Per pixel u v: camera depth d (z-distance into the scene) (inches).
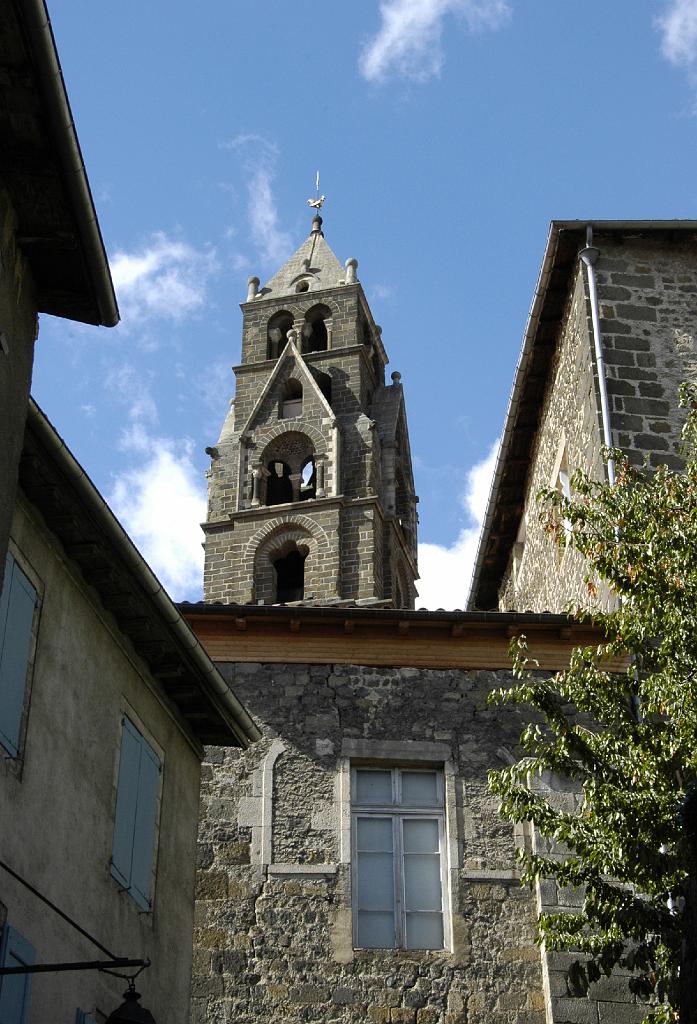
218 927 681.6
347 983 670.5
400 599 2596.0
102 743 535.8
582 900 685.3
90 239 448.8
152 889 567.8
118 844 537.3
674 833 541.6
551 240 935.0
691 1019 473.7
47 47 391.5
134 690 576.1
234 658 748.0
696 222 932.6
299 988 668.7
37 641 495.5
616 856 563.2
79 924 493.7
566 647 754.8
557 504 644.1
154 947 559.8
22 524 493.4
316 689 740.0
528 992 668.7
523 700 601.6
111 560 531.8
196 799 633.0
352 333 2728.8
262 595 2426.2
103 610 552.7
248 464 2554.1
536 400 1016.9
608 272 930.7
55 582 515.2
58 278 470.3
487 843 705.0
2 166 431.8
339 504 2477.9
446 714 736.3
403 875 701.9
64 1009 475.5
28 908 458.3
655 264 938.1
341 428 2603.3
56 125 413.7
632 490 631.2
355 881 699.4
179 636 573.9
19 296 453.7
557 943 592.1
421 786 724.0
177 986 579.8
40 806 478.3
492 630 753.6
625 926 560.1
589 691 597.3
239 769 719.7
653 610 581.3
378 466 2596.0
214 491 2549.2
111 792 537.6
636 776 564.4
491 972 673.6
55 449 481.4
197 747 643.5
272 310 2770.7
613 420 879.7
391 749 725.9
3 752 458.6
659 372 899.4
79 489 498.0
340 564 2442.2
